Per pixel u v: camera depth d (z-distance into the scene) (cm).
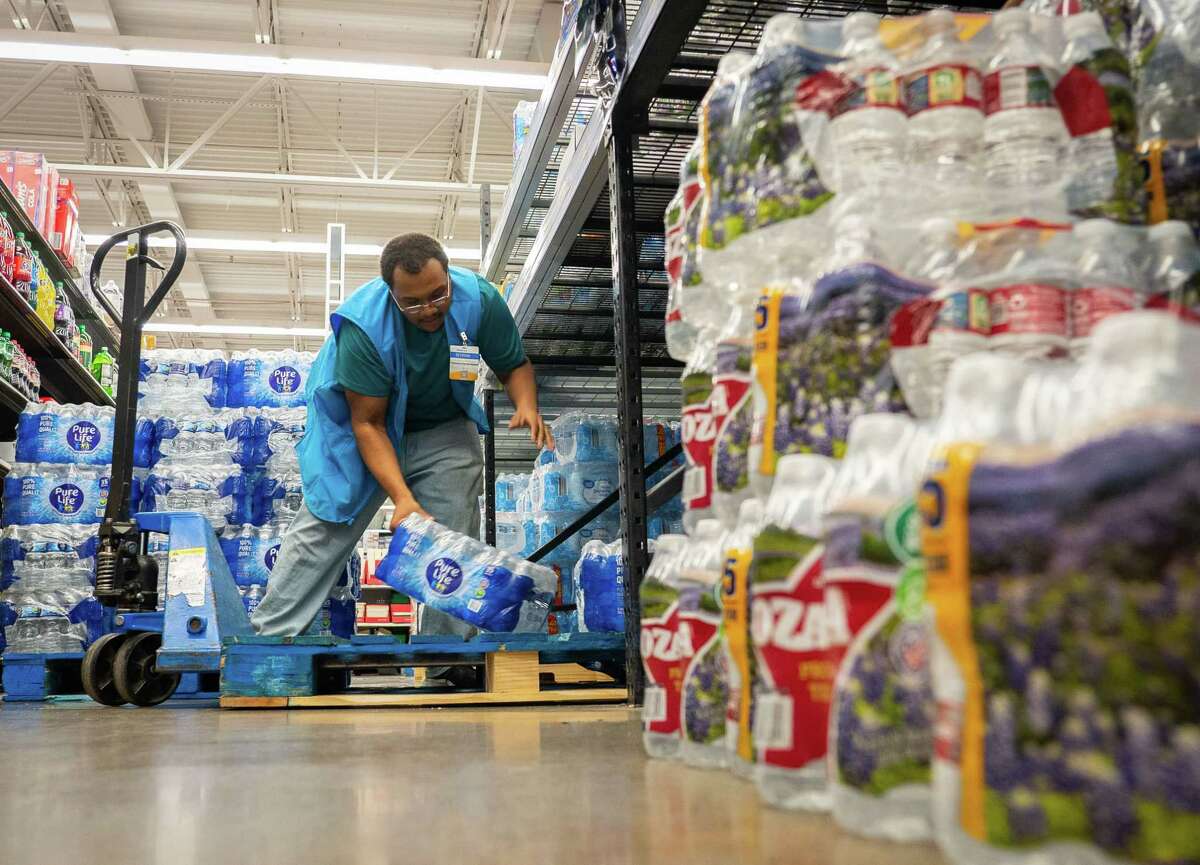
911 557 75
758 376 104
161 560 384
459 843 80
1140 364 51
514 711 240
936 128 101
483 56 963
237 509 386
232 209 1203
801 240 108
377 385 291
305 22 906
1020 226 92
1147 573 48
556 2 890
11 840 85
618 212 253
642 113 258
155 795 110
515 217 423
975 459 56
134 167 1019
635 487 243
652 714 137
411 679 578
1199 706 46
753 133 113
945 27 105
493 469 500
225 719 233
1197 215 103
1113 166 100
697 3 209
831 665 89
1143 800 47
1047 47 106
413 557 277
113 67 906
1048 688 51
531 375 334
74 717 253
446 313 303
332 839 83
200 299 1360
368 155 1116
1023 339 86
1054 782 50
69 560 396
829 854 72
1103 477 49
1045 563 51
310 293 1409
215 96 998
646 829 84
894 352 91
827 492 89
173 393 402
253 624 296
